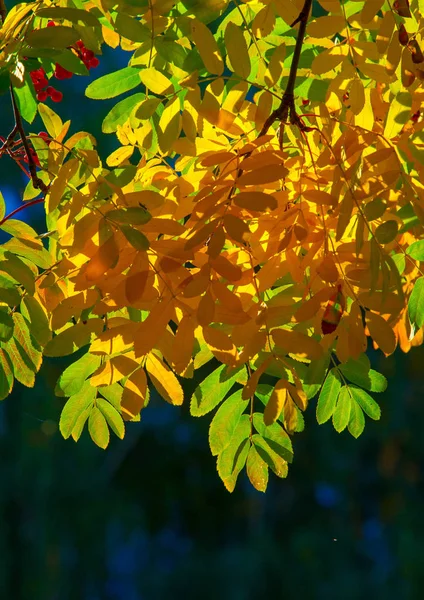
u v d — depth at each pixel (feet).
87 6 4.63
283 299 4.44
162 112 4.59
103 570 13.76
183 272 4.21
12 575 13.26
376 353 12.41
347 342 4.35
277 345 4.31
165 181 4.41
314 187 4.37
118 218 4.22
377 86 4.59
